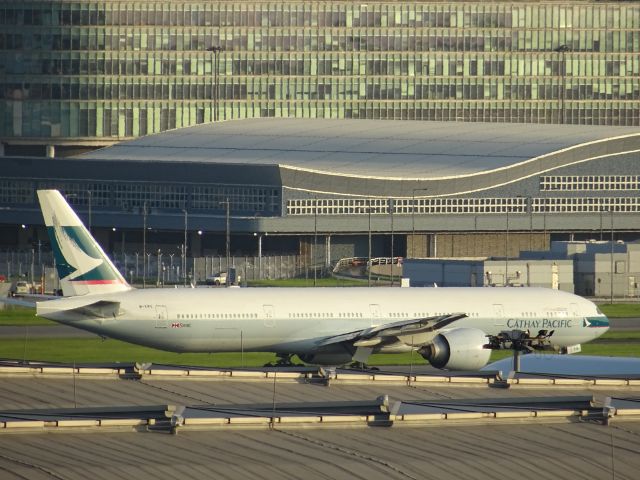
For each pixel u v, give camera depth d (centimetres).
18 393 17375
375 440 14725
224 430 14825
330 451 14162
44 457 13300
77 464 13088
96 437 14275
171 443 14175
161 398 17300
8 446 13712
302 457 13862
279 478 13138
